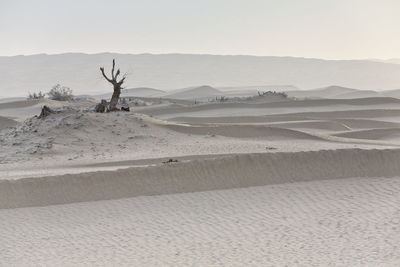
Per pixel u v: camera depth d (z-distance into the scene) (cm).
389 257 1273
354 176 2022
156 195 1884
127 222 1619
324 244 1379
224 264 1262
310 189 1889
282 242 1405
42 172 2364
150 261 1297
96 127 3372
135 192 1898
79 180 1916
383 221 1537
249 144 3269
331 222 1552
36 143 3086
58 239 1481
